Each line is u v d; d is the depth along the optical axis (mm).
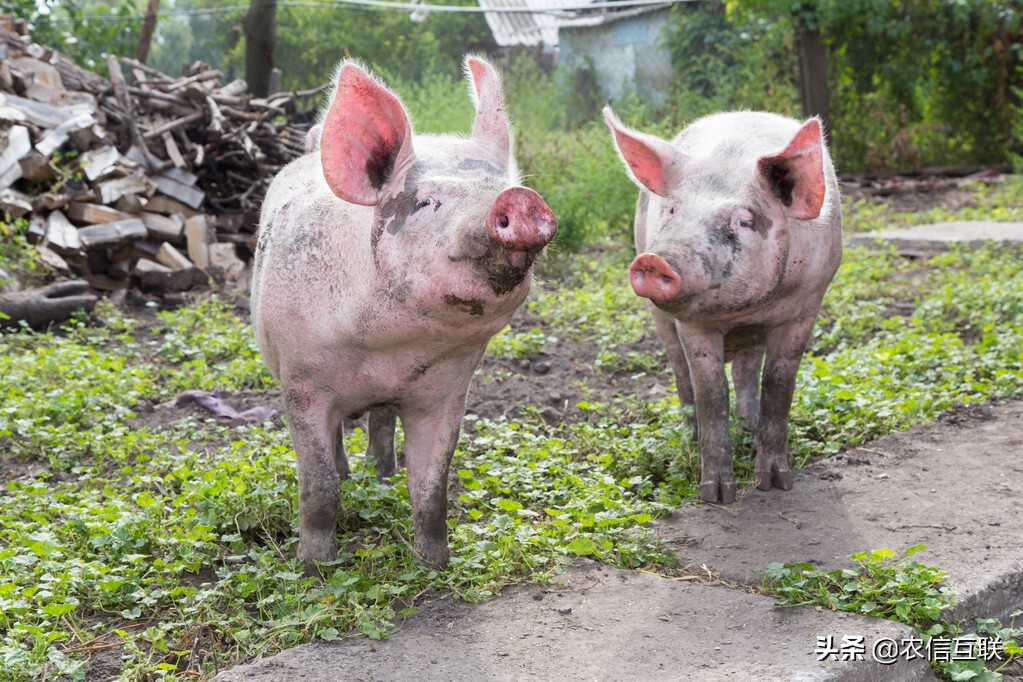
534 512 5078
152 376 8273
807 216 5016
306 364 4312
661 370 8125
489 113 4250
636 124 14211
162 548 4766
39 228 10664
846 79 21703
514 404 7340
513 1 33094
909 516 5023
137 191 11398
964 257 11516
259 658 3822
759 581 4426
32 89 11945
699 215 4980
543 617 4117
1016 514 4980
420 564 4555
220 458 6027
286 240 4324
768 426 5574
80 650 4027
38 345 8906
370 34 35969
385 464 5598
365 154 3943
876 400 6582
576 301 10281
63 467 6172
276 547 4633
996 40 21562
